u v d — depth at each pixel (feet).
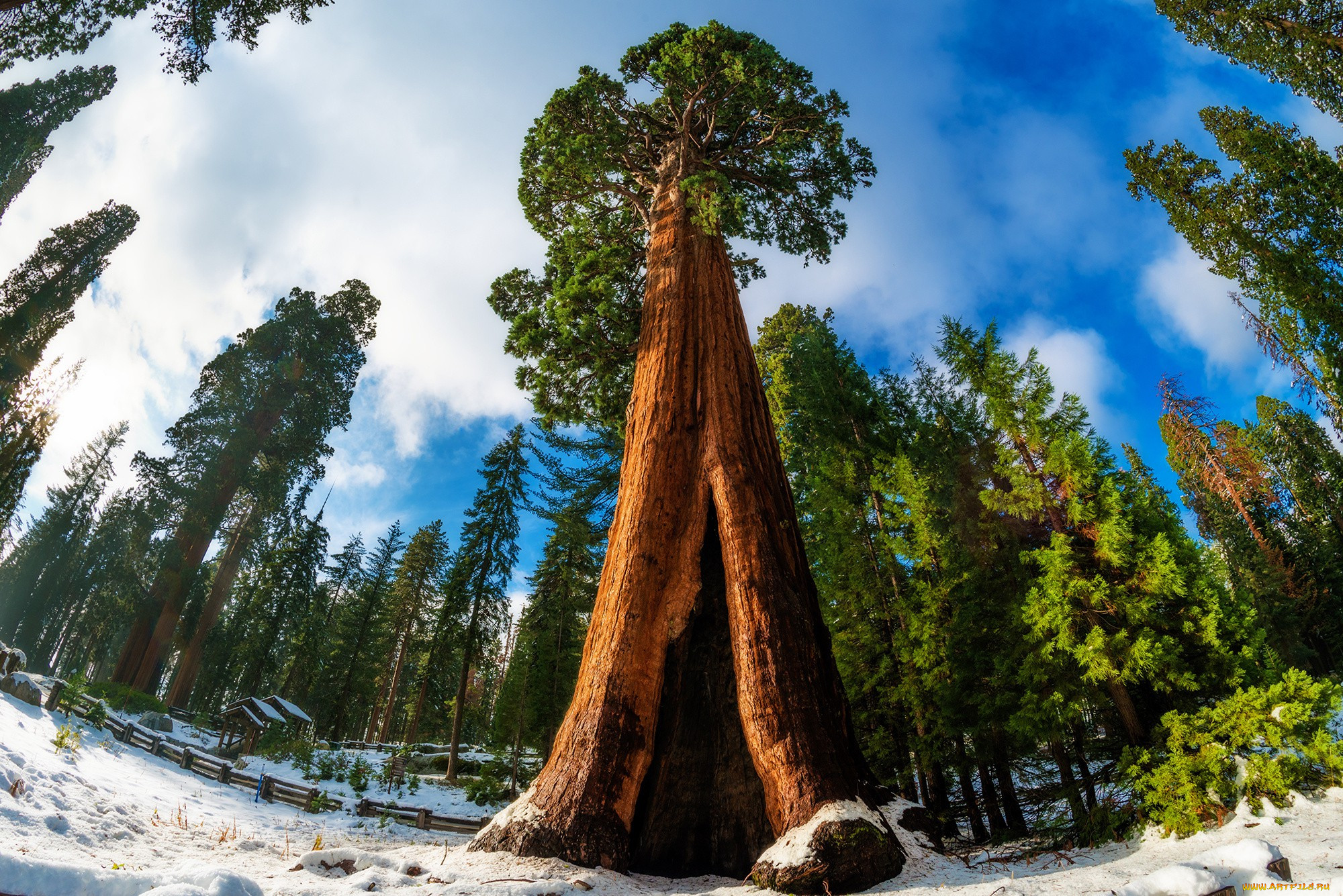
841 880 19.20
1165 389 104.32
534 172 53.98
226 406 107.14
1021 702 30.17
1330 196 37.04
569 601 76.79
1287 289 37.50
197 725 85.76
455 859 20.95
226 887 13.58
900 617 41.09
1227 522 99.81
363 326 136.26
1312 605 91.35
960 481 43.57
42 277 132.05
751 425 32.48
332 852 19.83
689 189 39.11
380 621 126.72
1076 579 28.09
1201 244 41.42
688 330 35.22
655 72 45.73
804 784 22.02
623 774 23.41
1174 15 43.09
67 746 34.94
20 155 127.24
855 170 54.13
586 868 21.02
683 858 25.22
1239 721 21.99
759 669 24.71
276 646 125.80
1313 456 106.22
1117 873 17.81
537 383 47.85
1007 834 32.78
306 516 123.95
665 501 29.58
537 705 70.03
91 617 146.30
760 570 26.96
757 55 45.29
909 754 40.73
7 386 74.59
